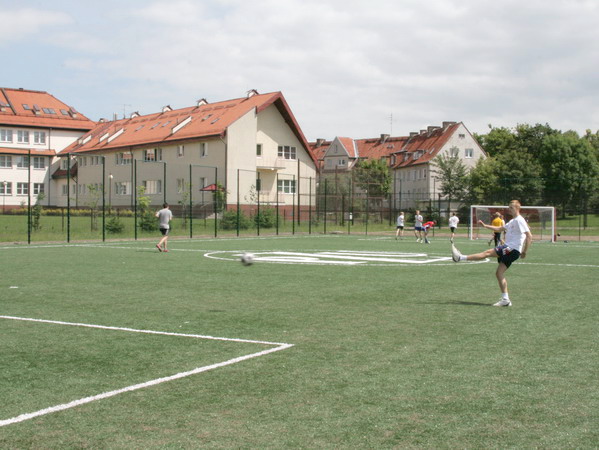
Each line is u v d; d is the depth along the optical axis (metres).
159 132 66.06
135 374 6.55
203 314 10.35
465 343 8.16
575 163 79.56
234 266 18.92
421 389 6.07
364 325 9.42
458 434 4.89
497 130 94.75
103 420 5.17
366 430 4.96
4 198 57.75
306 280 15.41
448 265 20.03
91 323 9.48
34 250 25.41
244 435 4.85
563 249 30.39
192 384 6.20
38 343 8.04
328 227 49.53
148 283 14.54
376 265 19.80
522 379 6.44
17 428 4.98
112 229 37.81
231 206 57.25
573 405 5.61
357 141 108.00
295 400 5.71
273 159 62.50
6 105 81.62
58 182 78.38
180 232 40.06
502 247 11.30
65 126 83.00
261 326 9.30
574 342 8.25
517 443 4.72
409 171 88.94
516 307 11.26
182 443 4.68
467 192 69.44
